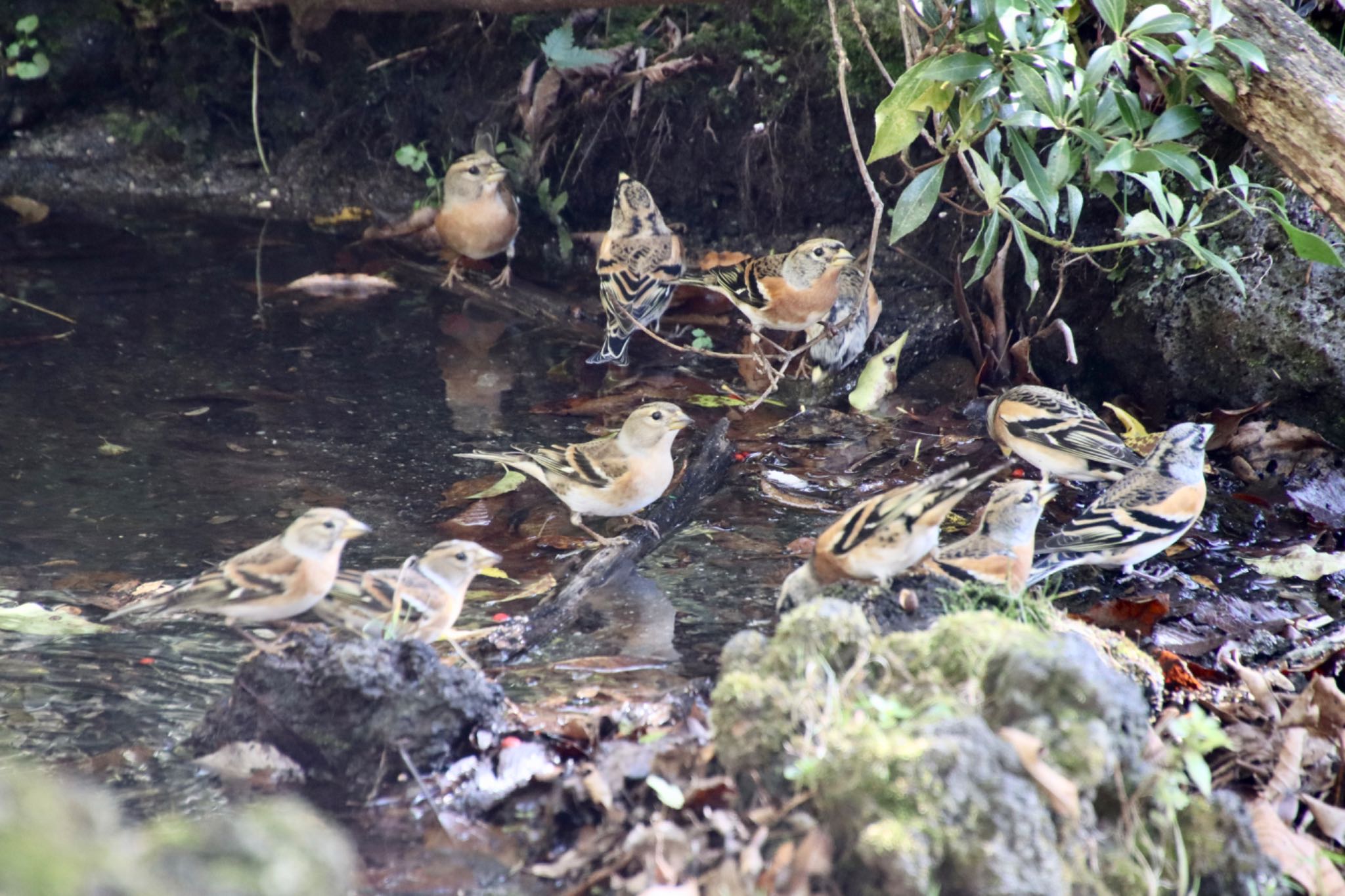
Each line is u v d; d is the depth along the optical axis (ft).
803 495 37.93
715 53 56.65
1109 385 46.42
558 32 55.88
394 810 22.54
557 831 21.66
